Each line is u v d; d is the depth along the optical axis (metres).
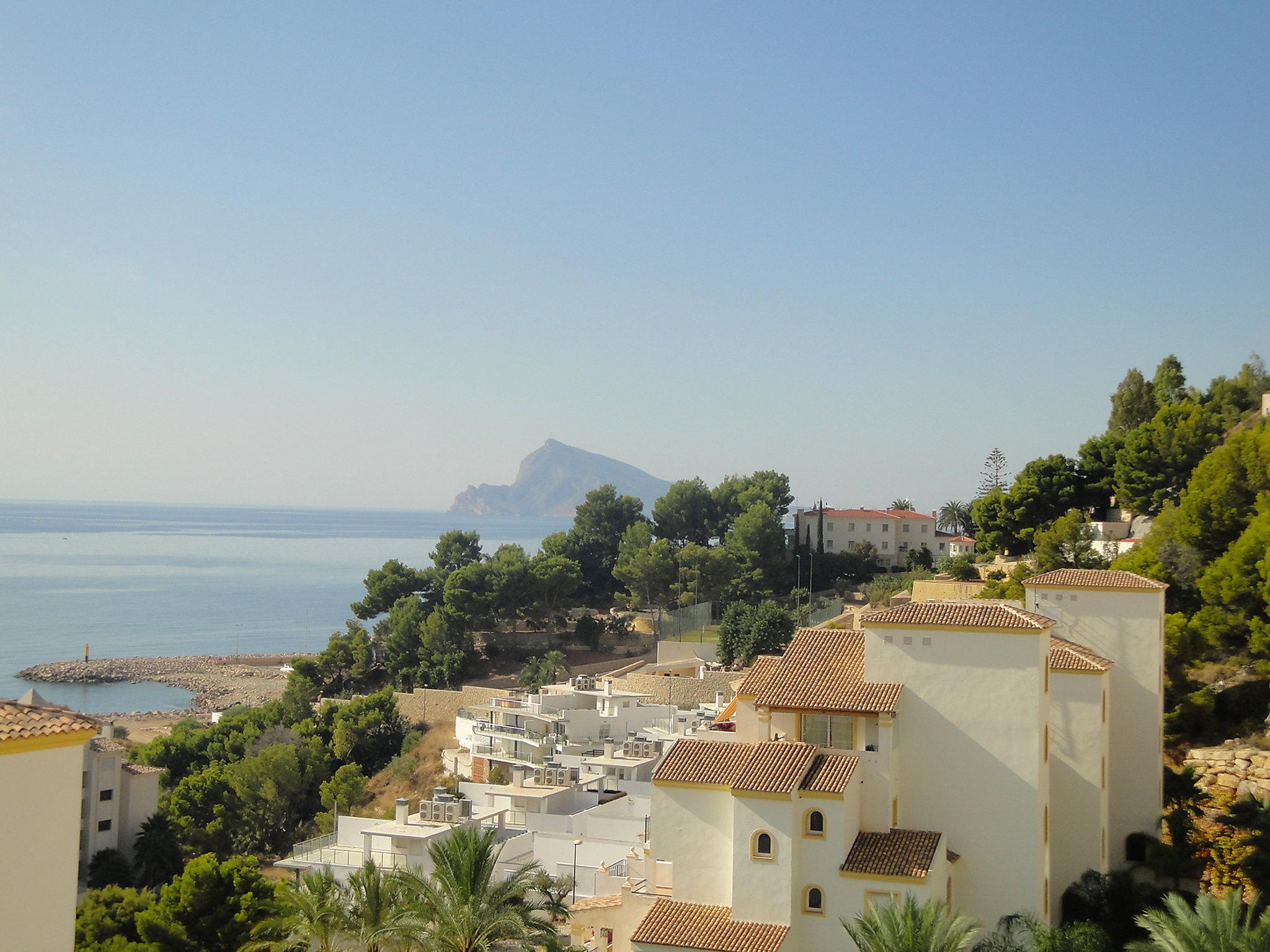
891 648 46.47
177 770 125.62
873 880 40.88
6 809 25.73
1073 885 49.88
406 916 40.25
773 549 170.00
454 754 115.19
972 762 44.91
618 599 172.00
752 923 41.56
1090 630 56.06
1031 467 127.62
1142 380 154.50
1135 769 54.69
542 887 47.16
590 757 93.44
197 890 53.84
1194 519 78.38
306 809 112.25
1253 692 64.62
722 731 88.12
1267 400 115.81
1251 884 50.75
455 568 176.62
